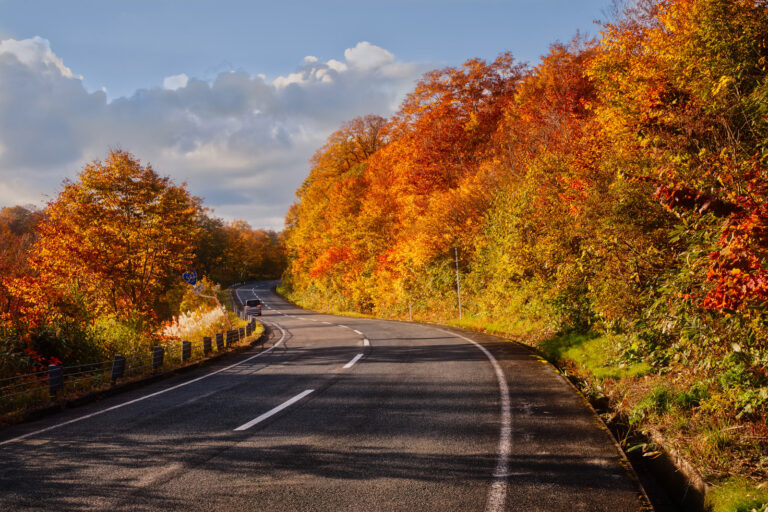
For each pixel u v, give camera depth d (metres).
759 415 5.12
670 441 5.20
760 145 6.07
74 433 6.50
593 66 12.95
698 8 8.68
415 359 12.37
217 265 104.62
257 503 3.91
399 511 3.70
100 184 24.16
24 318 13.61
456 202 30.48
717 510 3.74
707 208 4.05
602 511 3.62
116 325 17.41
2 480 4.60
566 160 13.77
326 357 13.83
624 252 9.30
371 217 44.25
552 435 5.54
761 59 7.75
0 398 8.52
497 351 13.31
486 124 36.78
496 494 3.96
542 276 15.02
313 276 57.16
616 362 9.29
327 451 5.21
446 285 31.17
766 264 3.49
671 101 8.62
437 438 5.54
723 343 5.93
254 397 8.48
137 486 4.35
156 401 8.71
